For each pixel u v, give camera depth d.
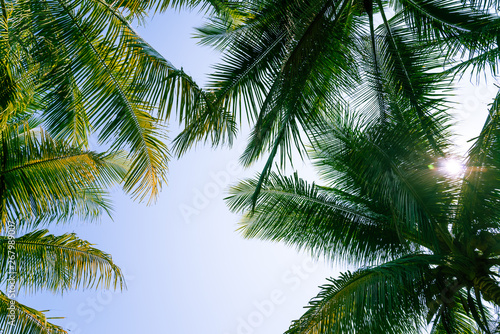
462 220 8.04
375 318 6.97
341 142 8.49
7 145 7.71
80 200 9.84
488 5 8.05
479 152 7.68
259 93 8.49
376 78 9.23
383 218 9.48
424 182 7.57
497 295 7.68
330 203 9.78
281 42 8.59
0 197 7.45
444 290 8.20
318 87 8.29
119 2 7.50
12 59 7.03
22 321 7.52
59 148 7.89
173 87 6.89
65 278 8.49
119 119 7.07
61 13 6.87
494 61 8.05
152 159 7.41
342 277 7.62
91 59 6.96
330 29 8.15
